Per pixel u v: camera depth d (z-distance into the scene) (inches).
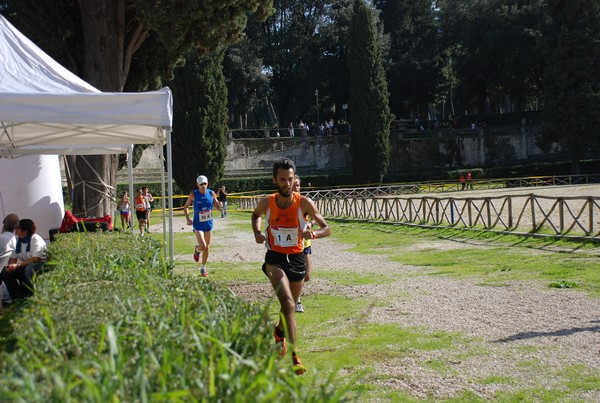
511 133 2440.9
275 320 333.4
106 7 812.6
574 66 1961.1
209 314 146.8
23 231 397.7
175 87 1676.9
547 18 2186.3
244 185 2011.6
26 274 380.2
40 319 155.9
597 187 1633.9
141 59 933.2
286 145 2258.9
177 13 759.7
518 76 2364.7
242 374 115.6
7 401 102.5
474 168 2322.8
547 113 2031.3
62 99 313.0
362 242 750.5
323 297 406.0
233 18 815.1
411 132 2412.6
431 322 325.1
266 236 257.1
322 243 770.8
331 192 1809.8
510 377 237.5
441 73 2556.6
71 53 898.1
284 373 123.2
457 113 3223.4
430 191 1908.2
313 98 2511.1
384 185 2032.5
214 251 719.1
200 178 512.7
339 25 2421.3
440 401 216.1
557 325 306.2
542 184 1974.7
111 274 228.1
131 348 131.0
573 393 218.5
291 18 2433.6
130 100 328.8
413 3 2549.2
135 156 1565.0
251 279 494.3
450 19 2472.9
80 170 828.6
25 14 837.2
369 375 243.6
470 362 257.0
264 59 2426.2
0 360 131.3
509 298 373.4
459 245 652.7
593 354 259.0
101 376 110.8
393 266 538.9
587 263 473.7
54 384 107.8
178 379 114.3
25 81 328.2
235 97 2292.1
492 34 2321.6
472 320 325.1
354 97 2050.9
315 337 304.8
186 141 1674.5
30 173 584.1
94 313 158.1
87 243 338.3
